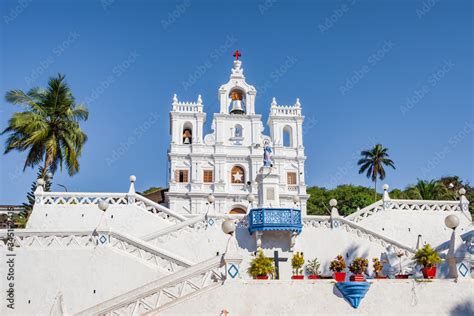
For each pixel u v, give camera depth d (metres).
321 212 61.78
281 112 51.03
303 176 48.53
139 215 24.14
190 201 46.25
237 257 13.27
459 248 14.23
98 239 17.17
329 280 13.47
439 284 13.77
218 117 49.59
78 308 16.42
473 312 13.60
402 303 13.45
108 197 24.56
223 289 12.91
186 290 13.33
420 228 25.69
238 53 52.25
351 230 22.72
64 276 16.70
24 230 17.05
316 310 13.10
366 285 13.30
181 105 49.16
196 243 21.50
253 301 12.95
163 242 21.16
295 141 49.94
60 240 17.14
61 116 31.30
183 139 49.44
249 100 50.72
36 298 16.47
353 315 13.15
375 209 26.05
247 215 22.48
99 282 16.69
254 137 49.69
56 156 30.81
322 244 22.38
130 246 17.39
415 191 53.88
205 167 47.69
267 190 22.72
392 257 18.44
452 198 52.59
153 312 12.53
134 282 16.64
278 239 21.91
